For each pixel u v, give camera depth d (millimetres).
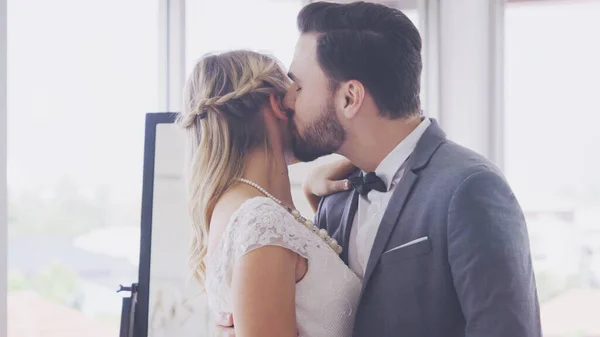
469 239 1147
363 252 1382
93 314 2609
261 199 1199
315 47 1310
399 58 1278
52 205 2566
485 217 1150
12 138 2520
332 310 1266
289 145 1374
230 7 2637
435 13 2676
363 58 1267
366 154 1352
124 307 1854
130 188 2611
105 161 2592
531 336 1153
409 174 1284
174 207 1931
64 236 2582
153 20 2605
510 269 1137
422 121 1348
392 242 1261
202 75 1305
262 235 1139
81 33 2564
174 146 1944
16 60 2514
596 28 2625
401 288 1231
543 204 2682
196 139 1296
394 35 1279
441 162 1258
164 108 2600
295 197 1872
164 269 1917
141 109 2607
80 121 2574
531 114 2658
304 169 1878
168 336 1898
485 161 1242
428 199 1230
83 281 2602
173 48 2590
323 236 1345
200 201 1271
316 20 1321
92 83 2574
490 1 2570
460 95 2635
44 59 2537
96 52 2574
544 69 2650
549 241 2684
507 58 2650
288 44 2664
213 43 2631
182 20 2584
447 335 1206
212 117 1266
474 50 2584
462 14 2621
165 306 1906
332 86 1296
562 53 2645
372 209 1381
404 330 1228
